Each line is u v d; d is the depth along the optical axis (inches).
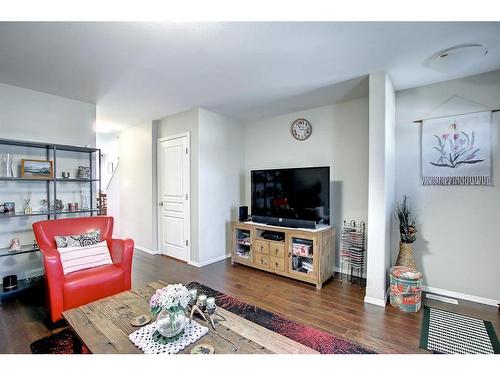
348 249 129.0
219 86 112.8
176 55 84.7
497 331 78.6
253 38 74.6
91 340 50.8
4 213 105.0
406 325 82.4
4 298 98.0
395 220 114.4
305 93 121.6
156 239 173.3
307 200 126.8
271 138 164.4
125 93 121.3
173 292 53.4
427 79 103.9
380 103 96.0
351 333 78.0
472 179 100.0
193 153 148.2
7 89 110.0
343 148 134.3
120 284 93.3
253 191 148.6
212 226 153.9
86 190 135.4
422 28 68.9
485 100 97.4
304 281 120.8
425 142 109.4
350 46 78.9
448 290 104.7
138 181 184.9
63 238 96.1
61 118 125.7
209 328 55.7
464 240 101.7
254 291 110.3
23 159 112.7
